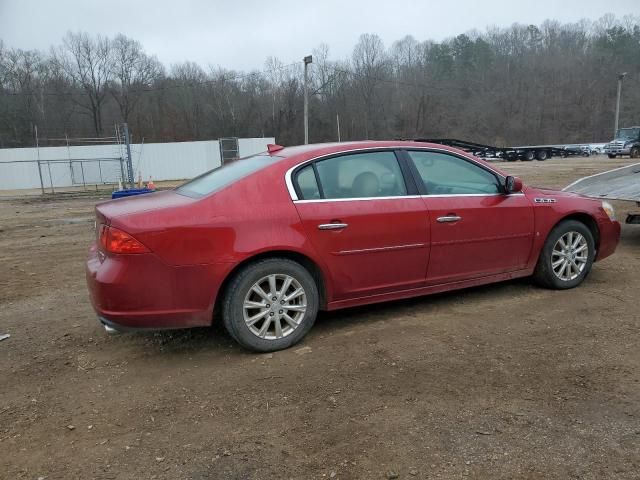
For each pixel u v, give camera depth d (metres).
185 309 3.76
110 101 75.06
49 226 12.83
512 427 2.92
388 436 2.88
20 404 3.38
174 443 2.89
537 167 31.12
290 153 4.32
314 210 4.08
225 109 70.62
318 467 2.64
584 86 81.06
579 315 4.59
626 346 3.91
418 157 4.64
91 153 35.31
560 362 3.69
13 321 5.02
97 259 3.99
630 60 83.62
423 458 2.68
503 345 4.00
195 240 3.71
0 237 11.09
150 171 36.53
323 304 4.25
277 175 4.09
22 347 4.34
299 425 3.02
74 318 5.04
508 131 78.69
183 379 3.65
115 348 4.25
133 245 3.60
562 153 43.62
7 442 2.96
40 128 67.12
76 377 3.75
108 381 3.67
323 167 4.25
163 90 73.00
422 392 3.33
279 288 4.02
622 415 3.01
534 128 80.00
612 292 5.22
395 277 4.44
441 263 4.62
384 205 4.33
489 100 80.00
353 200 4.25
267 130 70.25
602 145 47.25
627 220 7.37
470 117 78.19
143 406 3.30
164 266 3.66
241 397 3.36
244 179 4.04
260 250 3.86
